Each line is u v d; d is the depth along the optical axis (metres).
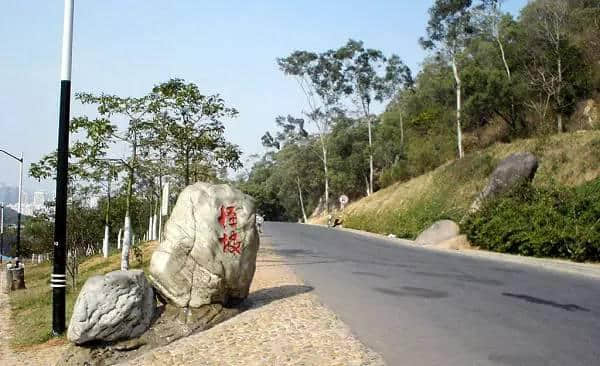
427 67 61.19
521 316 10.04
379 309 10.59
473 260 20.38
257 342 8.27
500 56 45.06
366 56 62.22
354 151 68.94
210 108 18.83
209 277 9.68
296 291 12.49
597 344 8.14
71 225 20.83
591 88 38.75
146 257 22.77
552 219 22.11
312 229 41.91
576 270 17.36
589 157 29.78
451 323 9.43
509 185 27.97
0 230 43.91
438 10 42.56
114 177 18.41
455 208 35.19
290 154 79.12
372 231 43.09
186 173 19.75
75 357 8.32
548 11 41.06
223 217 9.98
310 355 7.52
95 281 8.49
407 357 7.43
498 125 44.09
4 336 11.82
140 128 17.11
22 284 23.12
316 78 65.12
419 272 16.25
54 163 15.84
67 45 10.41
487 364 7.14
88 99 15.60
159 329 9.03
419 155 50.19
